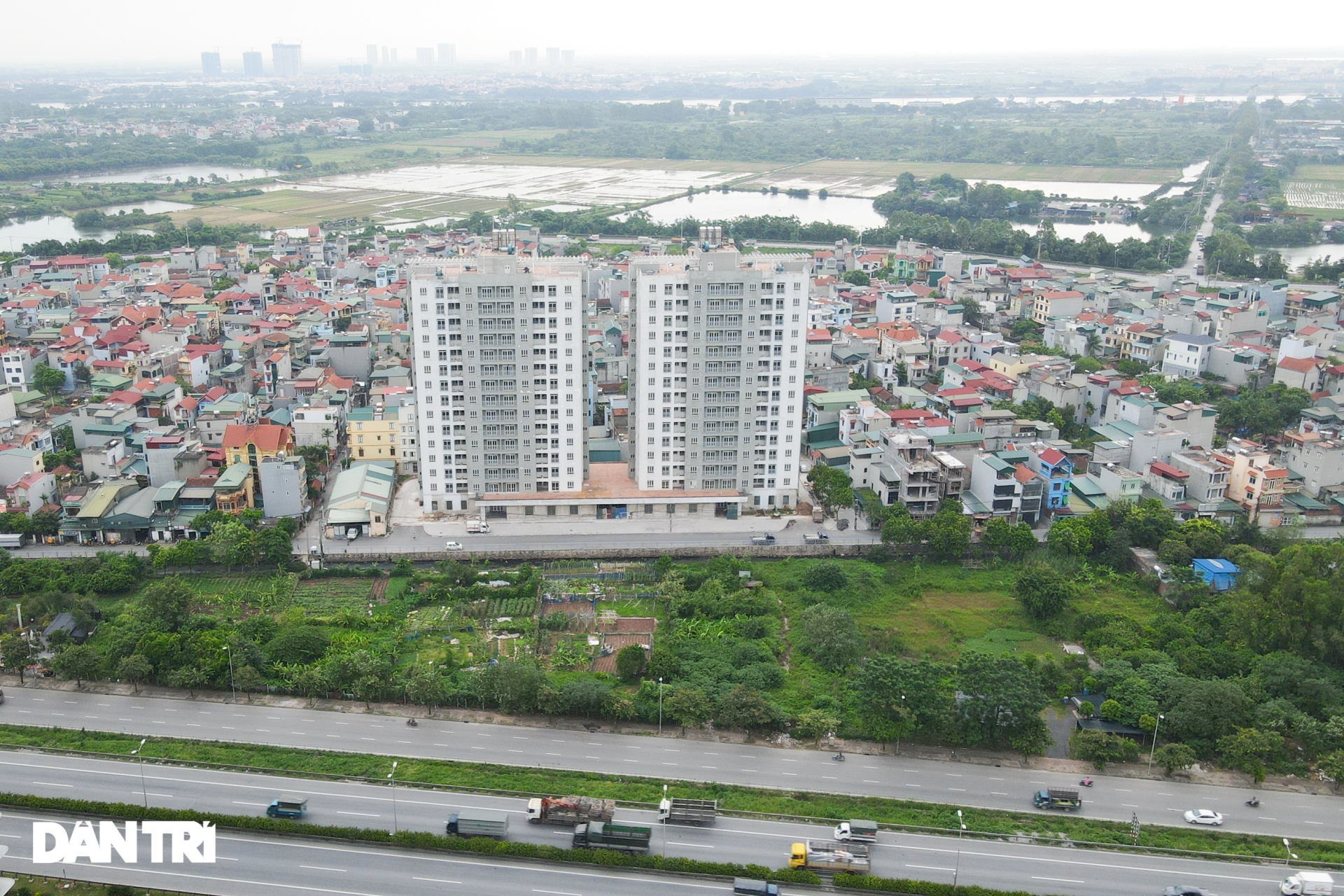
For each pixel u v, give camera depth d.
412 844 158.62
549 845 159.62
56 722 189.25
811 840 161.38
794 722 190.75
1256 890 153.38
